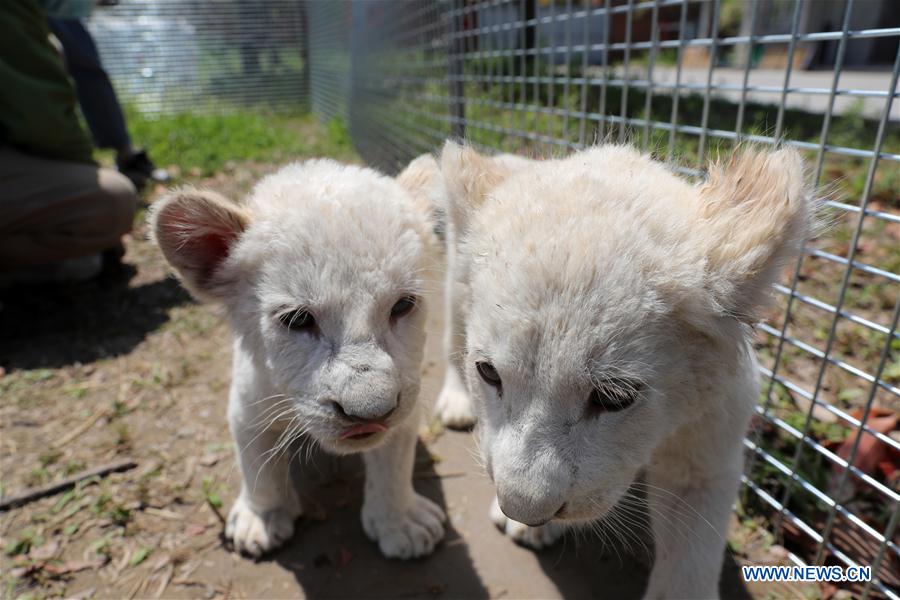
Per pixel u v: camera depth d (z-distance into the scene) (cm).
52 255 75
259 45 214
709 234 29
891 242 78
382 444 39
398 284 36
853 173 99
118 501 47
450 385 57
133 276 86
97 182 75
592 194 31
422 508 45
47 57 71
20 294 79
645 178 33
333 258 35
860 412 48
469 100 82
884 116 34
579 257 27
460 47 83
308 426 36
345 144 159
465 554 44
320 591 41
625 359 27
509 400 29
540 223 30
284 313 36
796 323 65
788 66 40
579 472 28
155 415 57
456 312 38
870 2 207
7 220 69
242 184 123
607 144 41
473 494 49
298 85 224
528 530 44
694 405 31
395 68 118
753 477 47
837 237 80
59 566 42
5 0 67
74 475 49
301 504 48
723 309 28
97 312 76
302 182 40
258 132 167
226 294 40
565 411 28
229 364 65
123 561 43
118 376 63
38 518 46
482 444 33
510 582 42
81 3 90
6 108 69
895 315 35
